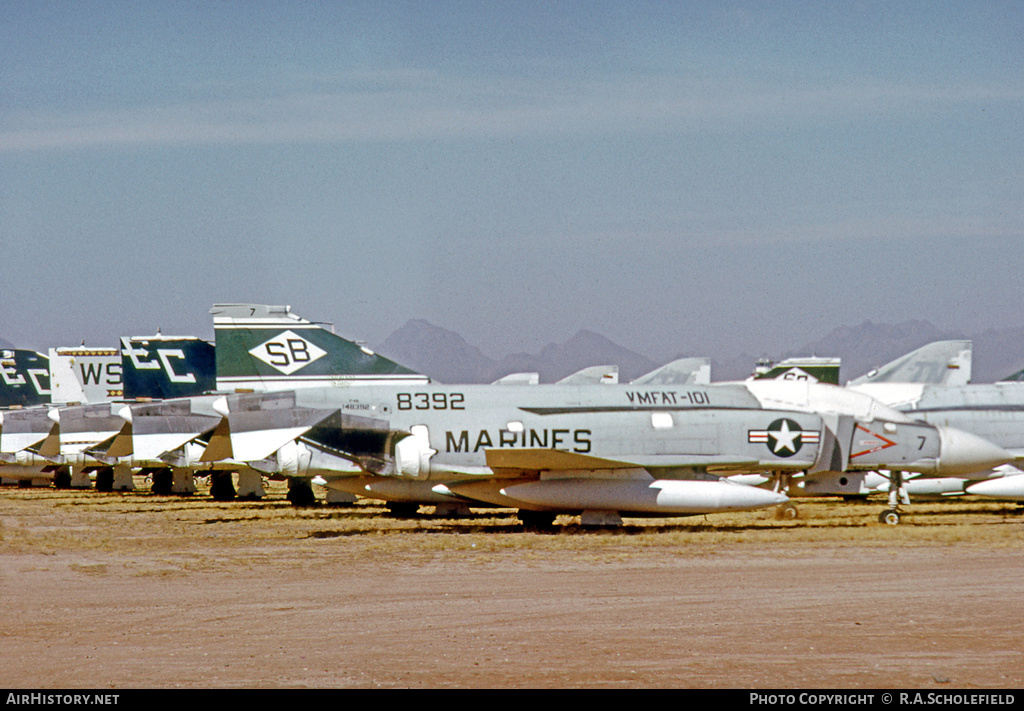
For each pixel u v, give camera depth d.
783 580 59.78
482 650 41.50
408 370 108.38
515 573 62.66
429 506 121.81
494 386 97.12
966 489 107.50
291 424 93.69
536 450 83.88
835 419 95.88
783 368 166.00
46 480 197.62
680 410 93.88
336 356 107.38
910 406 119.12
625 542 78.94
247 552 74.06
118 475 171.50
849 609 50.62
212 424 99.38
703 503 87.94
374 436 94.19
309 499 134.00
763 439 93.25
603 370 149.00
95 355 182.25
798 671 38.16
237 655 40.69
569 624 46.88
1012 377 130.25
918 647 42.16
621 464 86.88
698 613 49.53
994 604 52.03
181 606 51.72
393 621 47.62
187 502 139.50
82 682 36.28
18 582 60.00
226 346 105.69
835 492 98.44
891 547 75.38
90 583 59.41
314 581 59.62
